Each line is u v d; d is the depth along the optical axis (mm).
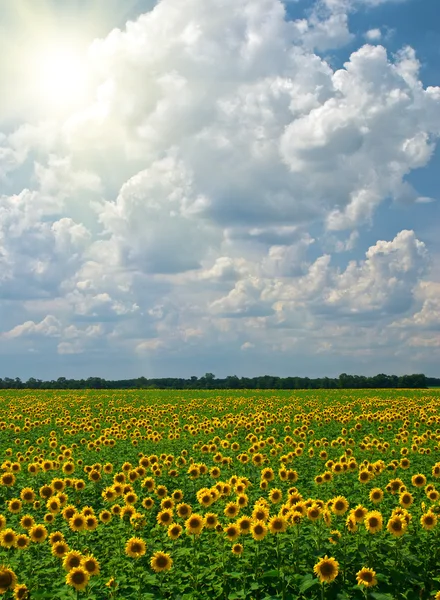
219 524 13773
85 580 11234
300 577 11719
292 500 14031
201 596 11609
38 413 50062
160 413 48531
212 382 143125
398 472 21891
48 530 16047
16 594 11133
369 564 12359
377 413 41969
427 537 13781
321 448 28812
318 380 135500
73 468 21391
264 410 51062
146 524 16078
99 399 70750
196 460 27062
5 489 21000
